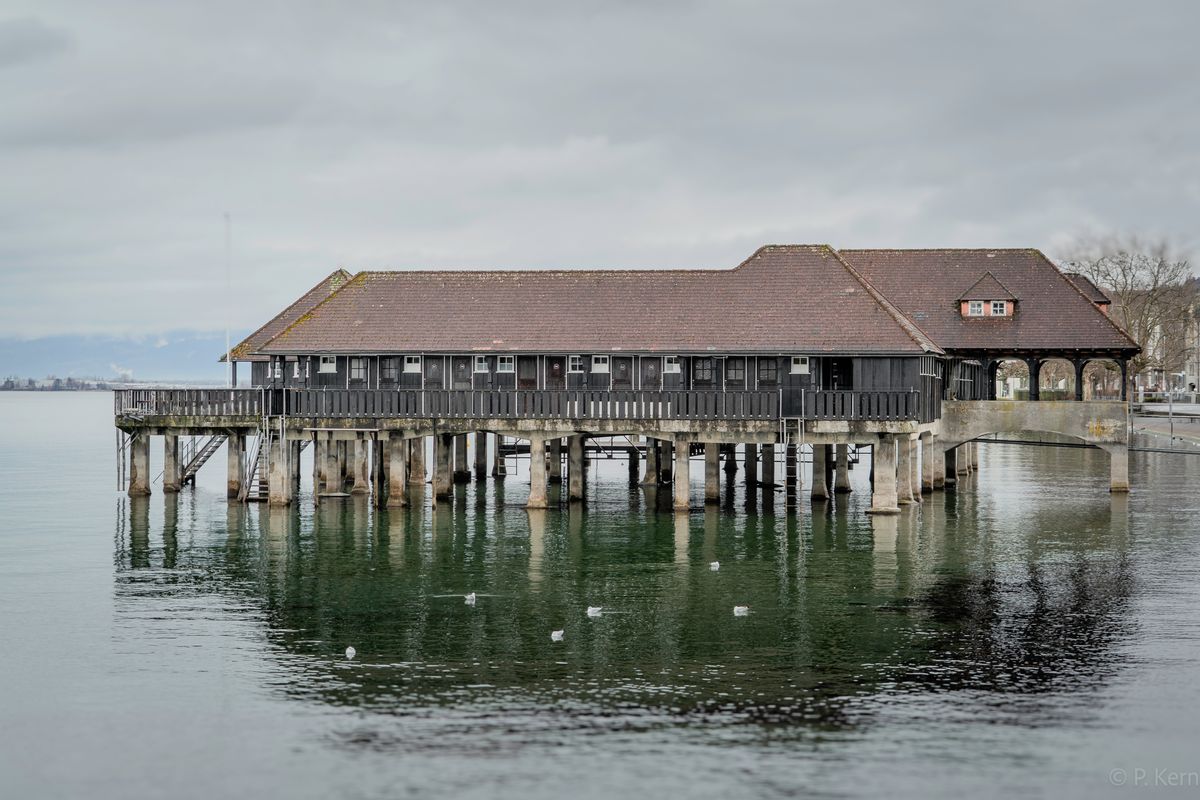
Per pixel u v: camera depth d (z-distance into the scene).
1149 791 20.69
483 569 37.72
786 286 51.38
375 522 47.00
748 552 40.34
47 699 25.22
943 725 23.42
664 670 26.77
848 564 38.25
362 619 31.44
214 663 27.56
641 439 81.69
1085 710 24.22
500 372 50.72
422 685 25.84
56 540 43.38
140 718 24.11
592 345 49.50
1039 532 44.25
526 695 25.14
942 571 37.12
